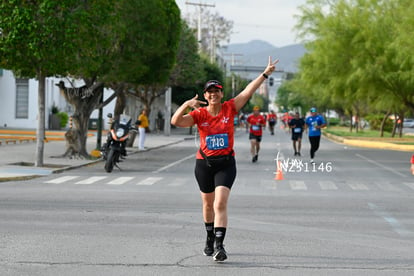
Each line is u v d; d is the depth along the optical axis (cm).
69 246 1196
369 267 1051
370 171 3008
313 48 5209
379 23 4800
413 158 2072
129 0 3422
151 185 2294
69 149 3478
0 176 2436
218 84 1041
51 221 1475
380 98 5388
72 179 2495
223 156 1051
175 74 5825
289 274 998
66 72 3052
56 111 7156
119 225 1430
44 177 2569
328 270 1027
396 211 1705
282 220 1528
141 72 3559
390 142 5803
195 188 2202
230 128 1058
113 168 3039
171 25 4000
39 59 2764
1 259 1088
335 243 1251
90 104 3525
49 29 2666
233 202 1855
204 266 1046
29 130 6175
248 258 1109
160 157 3862
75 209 1669
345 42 4941
